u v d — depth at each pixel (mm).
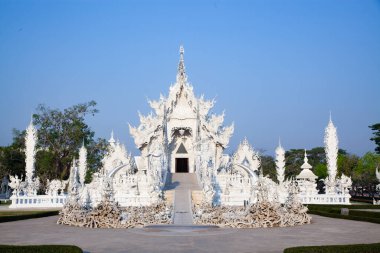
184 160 85500
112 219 36062
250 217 36531
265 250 23578
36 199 59156
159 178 62406
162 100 82938
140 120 82625
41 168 89812
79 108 94000
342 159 116625
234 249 23922
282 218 36625
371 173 104375
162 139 80875
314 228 34625
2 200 78188
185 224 37875
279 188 58312
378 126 97250
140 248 24359
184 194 56438
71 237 29141
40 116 91688
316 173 120062
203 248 24281
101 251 23422
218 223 37500
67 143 92812
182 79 84500
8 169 96812
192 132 83688
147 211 44000
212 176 65125
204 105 83188
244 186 67375
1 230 33219
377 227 35188
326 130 68625
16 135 96938
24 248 20688
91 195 57750
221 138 82250
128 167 76375
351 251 20469
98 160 96375
